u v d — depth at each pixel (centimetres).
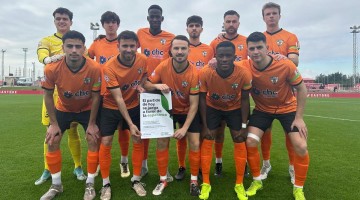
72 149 463
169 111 400
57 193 396
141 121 393
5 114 1331
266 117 419
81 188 420
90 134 394
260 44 375
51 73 372
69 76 376
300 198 374
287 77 391
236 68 385
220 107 420
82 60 379
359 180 452
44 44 463
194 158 404
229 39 526
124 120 433
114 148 673
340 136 823
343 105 2058
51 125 391
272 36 504
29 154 601
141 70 410
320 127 995
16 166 518
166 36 520
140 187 405
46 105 383
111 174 486
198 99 400
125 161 485
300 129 382
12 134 828
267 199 385
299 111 390
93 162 397
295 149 382
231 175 484
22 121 1098
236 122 410
